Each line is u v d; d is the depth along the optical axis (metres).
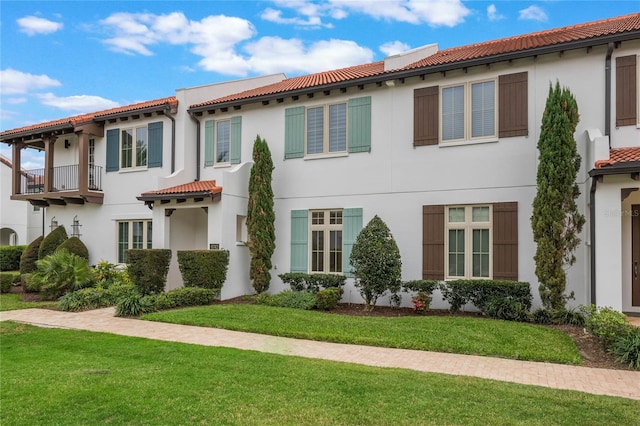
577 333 9.52
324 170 14.83
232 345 9.00
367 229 12.61
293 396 5.84
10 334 10.05
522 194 11.93
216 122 17.19
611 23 13.49
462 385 6.36
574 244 10.52
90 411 5.38
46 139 19.86
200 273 14.02
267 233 14.76
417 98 13.37
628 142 10.93
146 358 7.85
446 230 12.94
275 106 15.84
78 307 13.21
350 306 13.34
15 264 25.59
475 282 11.51
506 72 12.21
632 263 11.62
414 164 13.38
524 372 7.26
